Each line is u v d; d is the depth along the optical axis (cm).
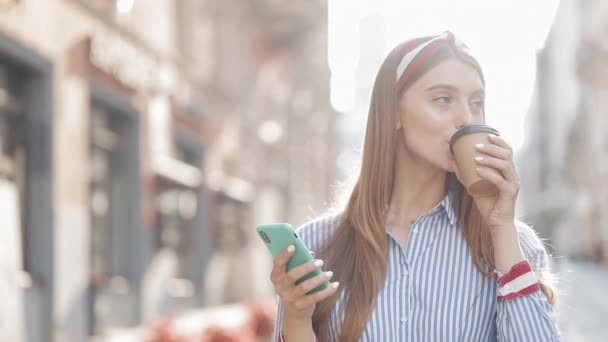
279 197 2280
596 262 2809
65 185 859
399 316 181
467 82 179
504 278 175
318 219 201
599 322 591
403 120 185
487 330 184
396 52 188
